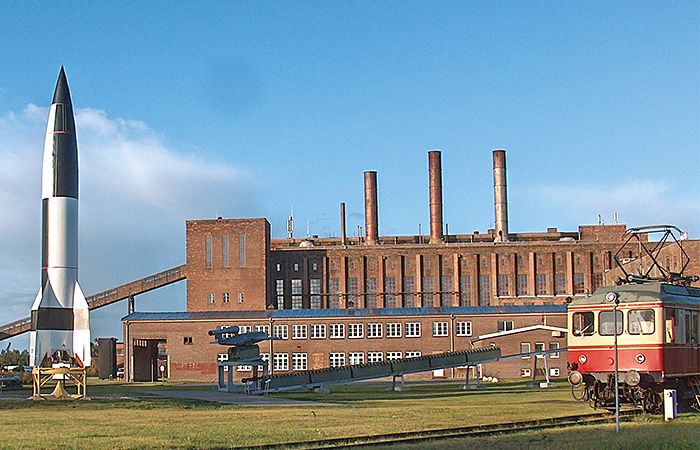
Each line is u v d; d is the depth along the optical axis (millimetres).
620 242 121312
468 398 51156
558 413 36375
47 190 67250
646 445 24859
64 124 67875
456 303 122625
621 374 36000
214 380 94438
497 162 129750
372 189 130375
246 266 116562
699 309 38344
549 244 122750
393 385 61750
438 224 128500
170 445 26703
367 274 125188
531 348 89750
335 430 30375
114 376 103875
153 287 116812
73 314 67062
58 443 27844
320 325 94625
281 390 58469
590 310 37469
